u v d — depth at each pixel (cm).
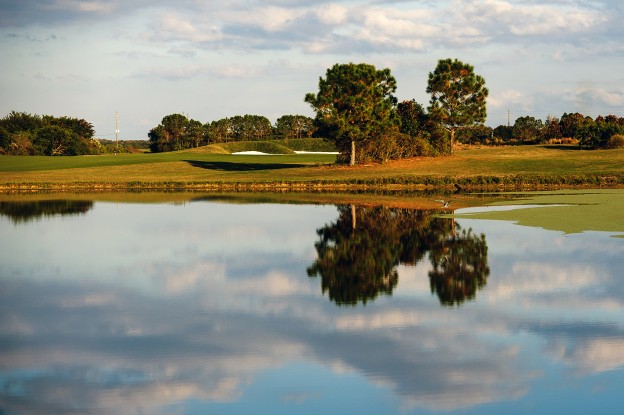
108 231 3691
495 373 1445
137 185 7344
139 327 1808
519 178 6744
